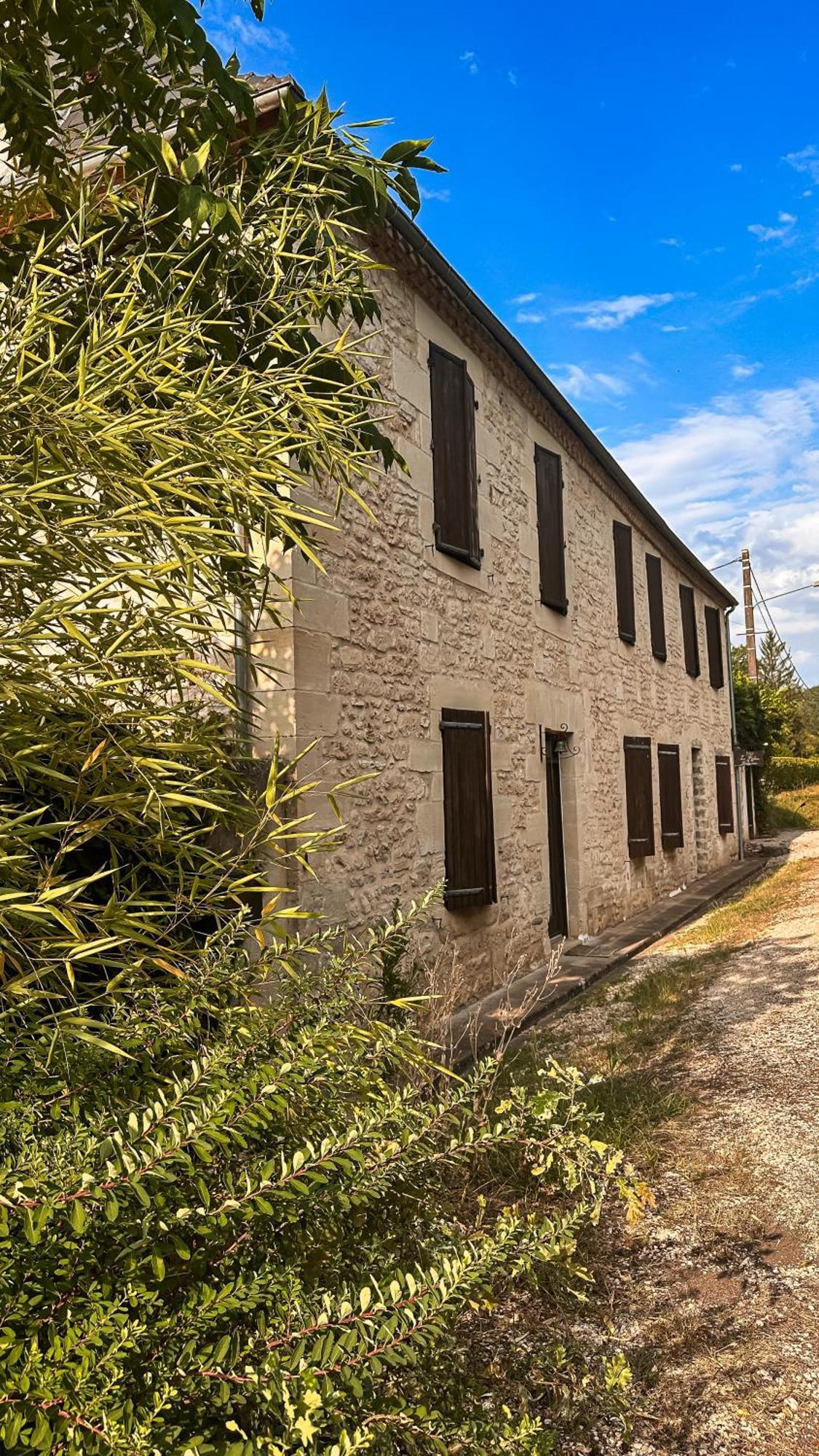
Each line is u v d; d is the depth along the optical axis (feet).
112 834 6.94
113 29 8.04
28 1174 4.19
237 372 8.62
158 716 6.08
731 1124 12.34
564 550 28.25
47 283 6.81
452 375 20.79
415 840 17.81
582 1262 9.09
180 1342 4.33
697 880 43.88
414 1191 6.70
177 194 8.64
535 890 24.39
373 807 16.28
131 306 6.51
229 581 8.58
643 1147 11.71
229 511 6.83
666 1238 9.71
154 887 9.30
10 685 5.37
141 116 8.76
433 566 19.49
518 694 24.11
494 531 23.06
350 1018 8.00
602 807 31.19
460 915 19.85
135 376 6.20
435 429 19.92
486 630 22.13
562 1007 20.29
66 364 7.71
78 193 9.02
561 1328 8.17
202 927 9.59
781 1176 10.73
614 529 34.55
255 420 7.39
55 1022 5.46
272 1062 5.82
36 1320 4.03
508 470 24.29
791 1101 12.91
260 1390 4.07
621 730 33.96
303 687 14.14
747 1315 8.27
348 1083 6.34
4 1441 3.49
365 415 9.09
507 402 24.44
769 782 81.97
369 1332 4.51
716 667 53.01
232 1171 5.18
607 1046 16.51
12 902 5.32
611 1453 6.73
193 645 8.73
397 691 17.49
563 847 28.55
